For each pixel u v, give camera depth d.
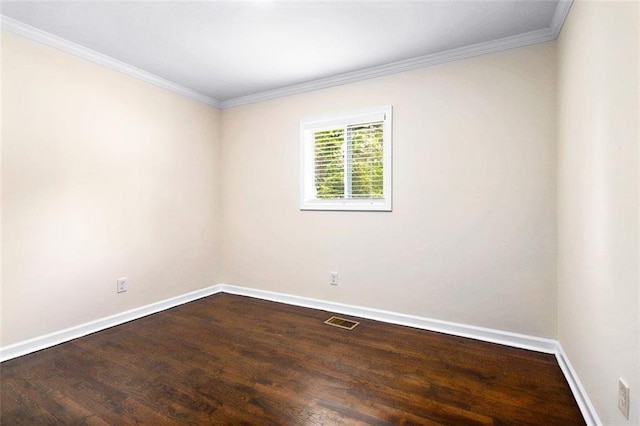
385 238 3.01
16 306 2.29
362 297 3.14
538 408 1.71
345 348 2.44
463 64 2.64
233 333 2.73
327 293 3.34
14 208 2.28
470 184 2.63
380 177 3.07
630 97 1.17
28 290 2.35
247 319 3.07
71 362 2.22
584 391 1.70
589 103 1.61
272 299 3.67
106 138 2.83
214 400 1.79
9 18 2.18
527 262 2.44
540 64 2.37
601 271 1.47
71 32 2.38
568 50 2.00
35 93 2.37
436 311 2.79
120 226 2.95
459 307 2.69
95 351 2.39
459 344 2.50
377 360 2.25
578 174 1.81
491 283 2.57
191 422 1.61
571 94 1.93
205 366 2.17
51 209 2.47
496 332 2.55
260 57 2.78
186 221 3.59
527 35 2.37
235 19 2.21
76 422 1.61
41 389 1.89
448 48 2.61
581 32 1.73
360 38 2.46
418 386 1.92
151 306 3.22
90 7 2.07
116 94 2.90
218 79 3.28
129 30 2.35
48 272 2.46
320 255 3.37
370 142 3.12
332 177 3.33
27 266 2.35
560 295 2.25
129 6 2.06
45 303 2.44
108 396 1.83
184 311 3.29
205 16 2.17
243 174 3.86
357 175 3.19
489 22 2.23
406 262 2.91
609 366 1.37
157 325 2.91
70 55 2.57
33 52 2.35
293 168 3.51
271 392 1.87
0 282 2.22
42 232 2.42
